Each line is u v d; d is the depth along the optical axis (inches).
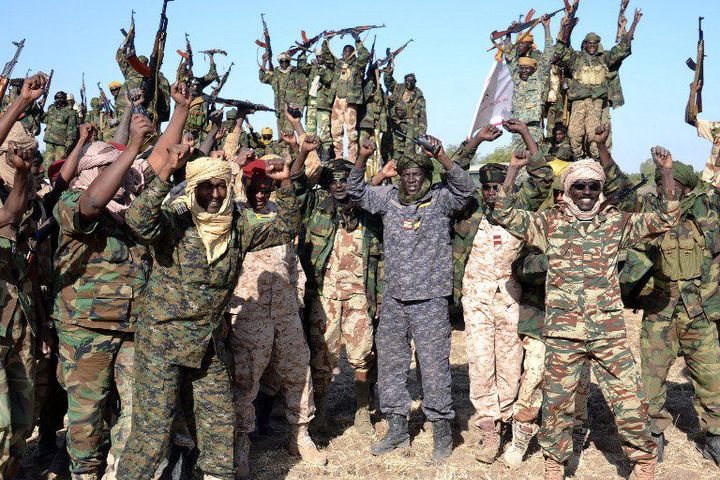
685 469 198.2
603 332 170.7
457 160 212.4
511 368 203.2
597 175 170.1
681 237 199.5
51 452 200.1
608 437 223.6
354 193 204.8
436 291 200.8
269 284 194.7
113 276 163.0
